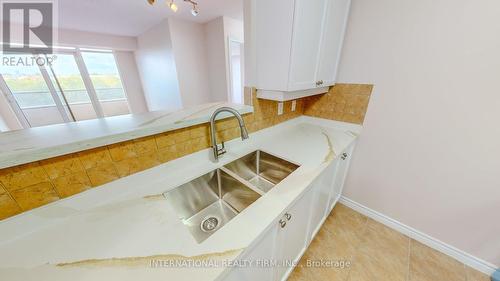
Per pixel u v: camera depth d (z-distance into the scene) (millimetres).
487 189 1165
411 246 1497
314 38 1132
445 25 1075
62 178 667
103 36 3725
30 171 601
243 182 960
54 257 564
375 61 1375
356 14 1364
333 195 1641
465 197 1255
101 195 769
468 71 1067
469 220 1281
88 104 4363
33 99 3645
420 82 1233
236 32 3207
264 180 1359
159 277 503
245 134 983
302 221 1107
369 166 1647
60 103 3906
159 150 896
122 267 532
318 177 1077
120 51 4383
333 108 1708
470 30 1014
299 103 1805
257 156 1362
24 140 634
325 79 1427
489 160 1117
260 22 1090
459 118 1154
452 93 1143
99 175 746
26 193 612
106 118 920
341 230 1646
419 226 1511
